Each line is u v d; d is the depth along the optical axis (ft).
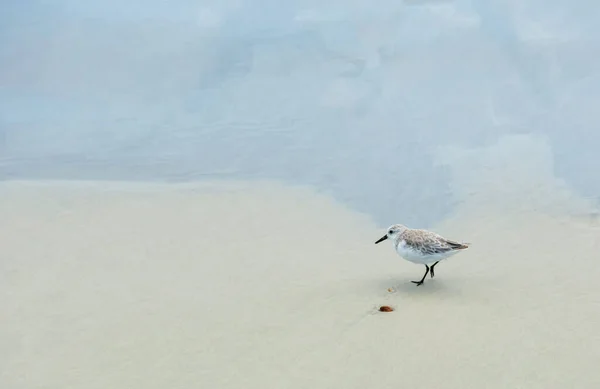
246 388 21.67
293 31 58.18
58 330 25.82
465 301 26.48
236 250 32.35
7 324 26.27
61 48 56.39
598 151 41.47
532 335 23.93
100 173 41.73
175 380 22.36
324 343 23.94
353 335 24.34
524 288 27.53
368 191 38.70
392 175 40.24
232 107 49.32
